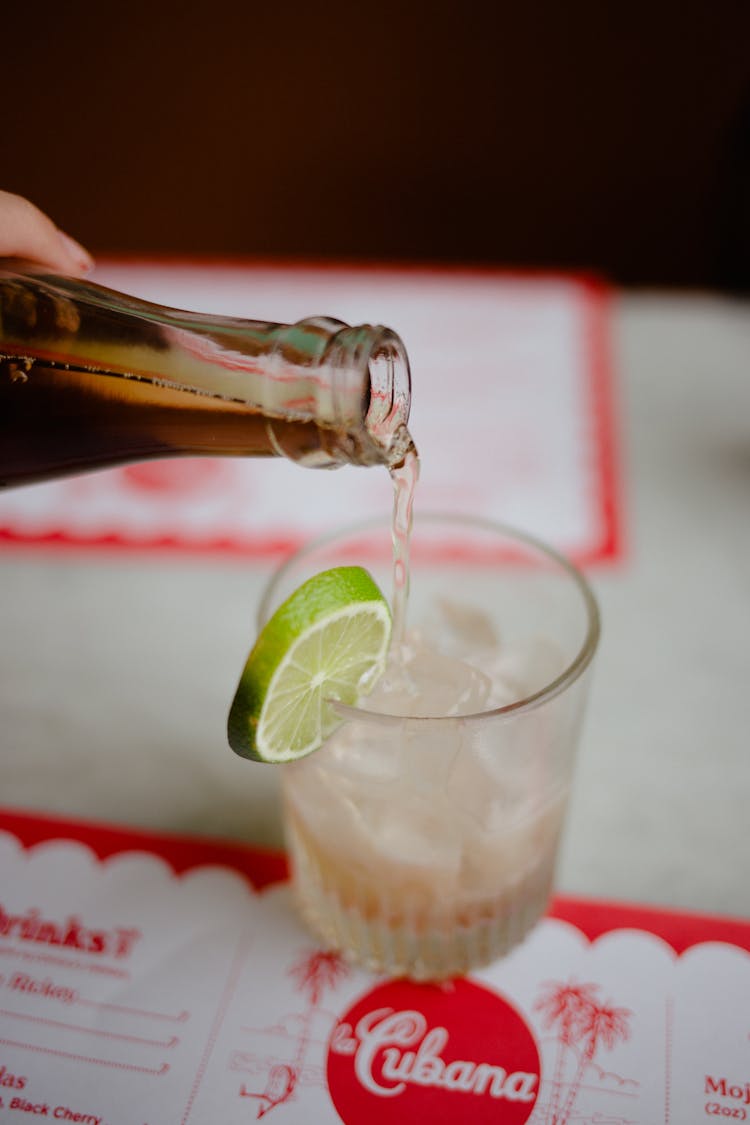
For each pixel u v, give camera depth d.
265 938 0.32
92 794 0.36
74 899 0.33
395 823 0.28
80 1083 0.28
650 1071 0.29
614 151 0.94
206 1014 0.30
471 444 0.50
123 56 0.94
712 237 0.96
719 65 0.89
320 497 0.48
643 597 0.42
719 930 0.31
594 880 0.33
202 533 0.46
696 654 0.40
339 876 0.29
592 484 0.48
